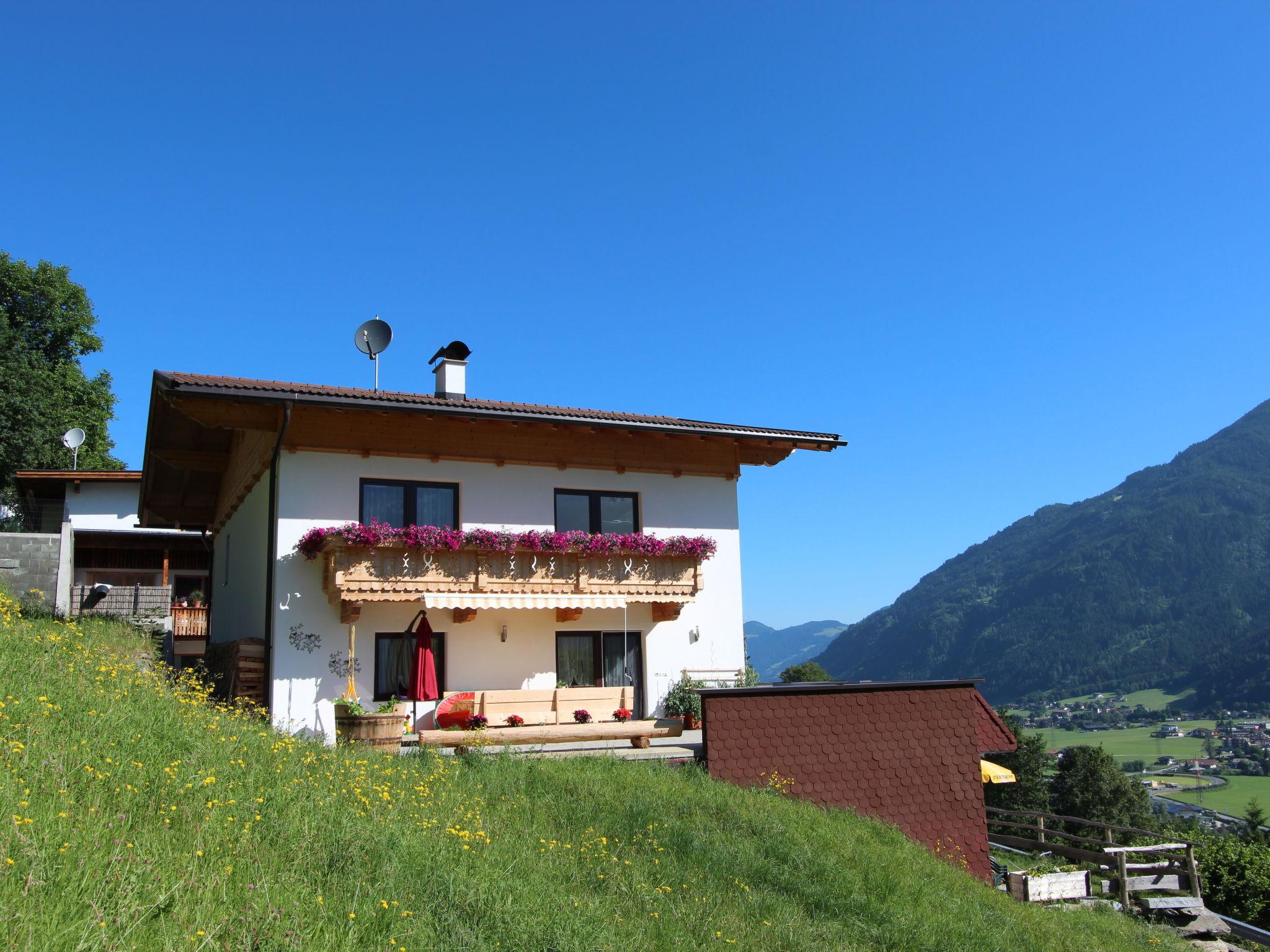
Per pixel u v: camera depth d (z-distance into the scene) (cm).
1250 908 2123
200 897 608
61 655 1231
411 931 667
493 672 1980
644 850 1089
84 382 4678
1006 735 1809
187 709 1227
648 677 2141
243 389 1738
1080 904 1686
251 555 2119
